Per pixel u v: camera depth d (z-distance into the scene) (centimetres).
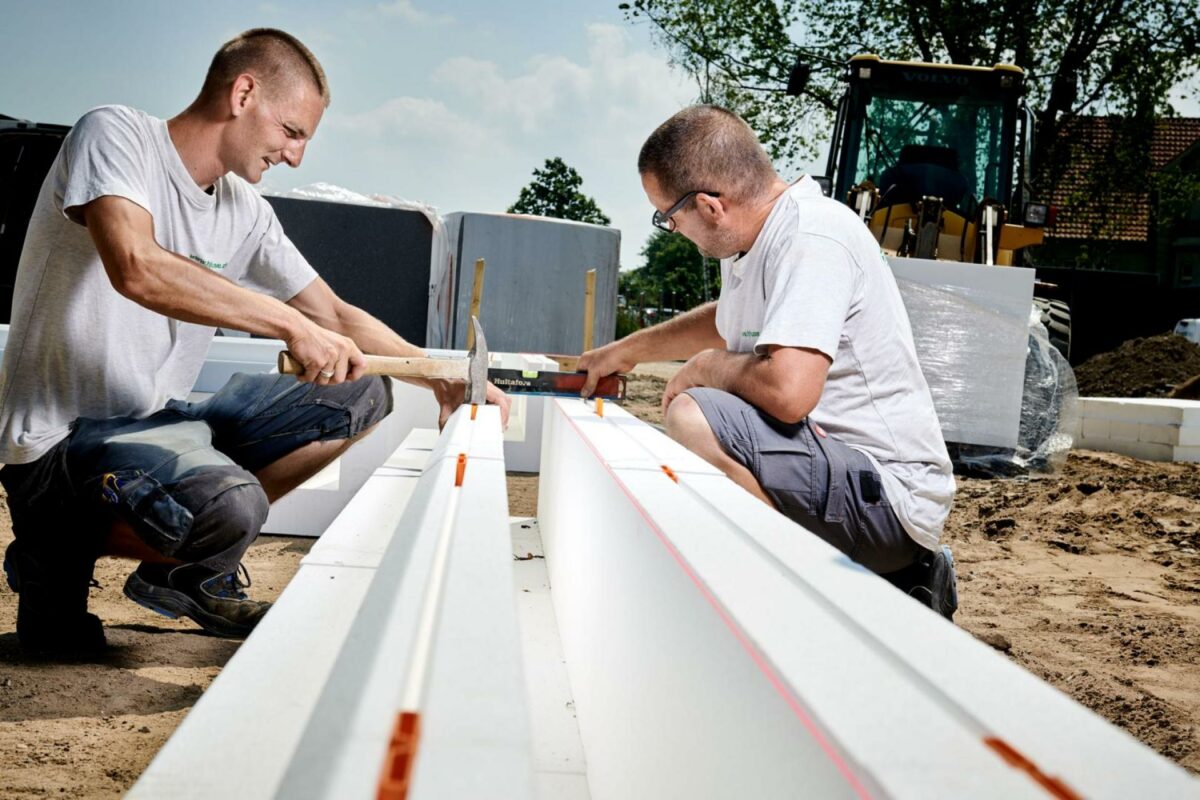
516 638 97
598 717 188
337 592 174
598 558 198
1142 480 715
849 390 273
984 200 839
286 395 303
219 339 491
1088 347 2636
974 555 500
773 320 257
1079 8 1769
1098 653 335
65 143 251
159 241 270
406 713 82
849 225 273
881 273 278
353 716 81
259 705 127
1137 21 1791
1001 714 77
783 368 251
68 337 254
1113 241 2128
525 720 79
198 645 282
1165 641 349
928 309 718
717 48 1995
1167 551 511
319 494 420
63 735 207
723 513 151
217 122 266
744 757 95
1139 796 65
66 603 257
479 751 74
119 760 198
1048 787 65
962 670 86
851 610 103
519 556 338
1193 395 1104
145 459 244
